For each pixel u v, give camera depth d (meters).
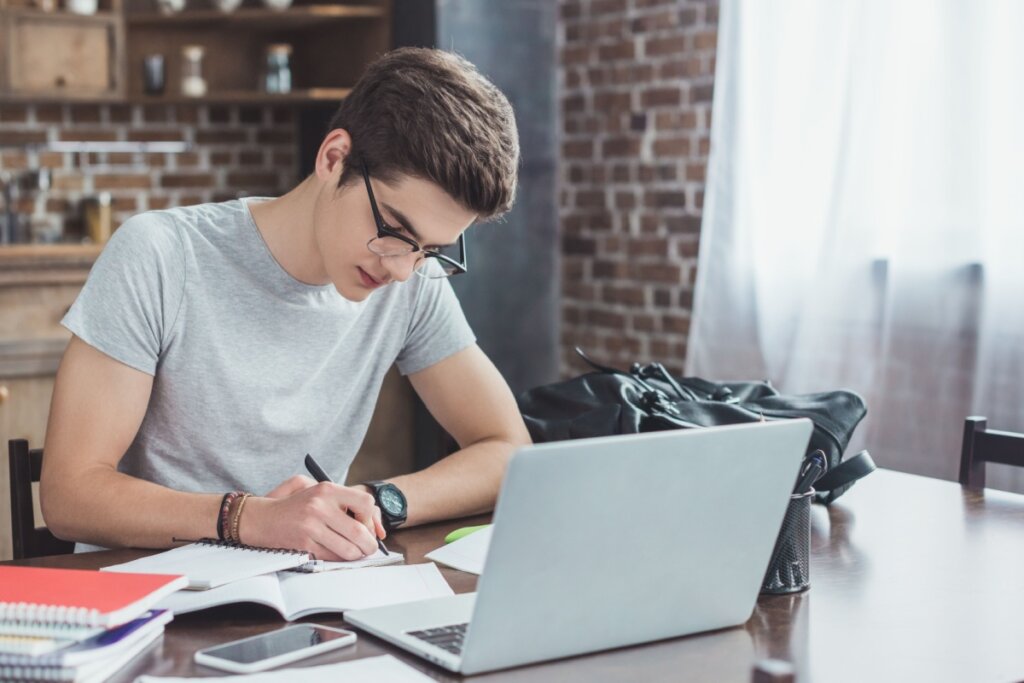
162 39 4.05
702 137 3.59
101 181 3.98
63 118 3.92
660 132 3.71
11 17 3.62
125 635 1.05
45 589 1.09
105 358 1.50
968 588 1.29
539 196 3.83
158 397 1.61
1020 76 2.75
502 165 1.38
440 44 3.61
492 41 3.70
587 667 1.06
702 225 3.51
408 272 1.44
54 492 1.44
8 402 3.24
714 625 1.15
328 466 1.76
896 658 1.08
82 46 3.74
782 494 1.15
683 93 3.63
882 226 3.05
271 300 1.63
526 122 3.78
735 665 1.07
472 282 3.72
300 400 1.68
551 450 0.98
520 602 1.02
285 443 1.68
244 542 1.36
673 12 3.64
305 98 3.82
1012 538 1.49
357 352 1.74
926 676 1.04
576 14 3.97
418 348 1.82
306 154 4.20
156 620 1.10
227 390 1.62
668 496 1.06
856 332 3.10
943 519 1.58
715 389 2.00
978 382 2.85
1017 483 2.81
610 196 3.91
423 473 1.61
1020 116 2.75
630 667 1.06
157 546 1.39
